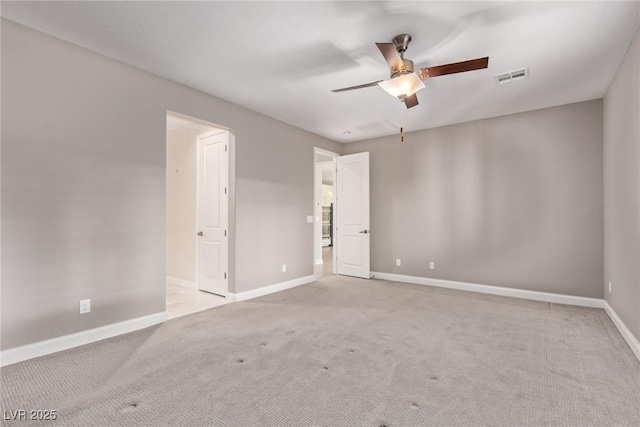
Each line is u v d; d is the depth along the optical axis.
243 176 4.22
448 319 3.39
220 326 3.18
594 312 3.65
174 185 5.25
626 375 2.20
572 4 2.17
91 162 2.80
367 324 3.23
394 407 1.84
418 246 5.23
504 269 4.47
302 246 5.21
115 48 2.78
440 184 5.03
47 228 2.55
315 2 2.17
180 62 3.03
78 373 2.22
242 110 4.21
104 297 2.87
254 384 2.08
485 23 2.40
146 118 3.20
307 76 3.32
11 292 2.37
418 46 2.72
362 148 5.93
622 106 2.92
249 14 2.31
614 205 3.25
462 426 1.67
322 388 2.04
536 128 4.25
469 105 4.09
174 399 1.91
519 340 2.82
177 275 5.17
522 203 4.34
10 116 2.38
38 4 2.19
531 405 1.86
